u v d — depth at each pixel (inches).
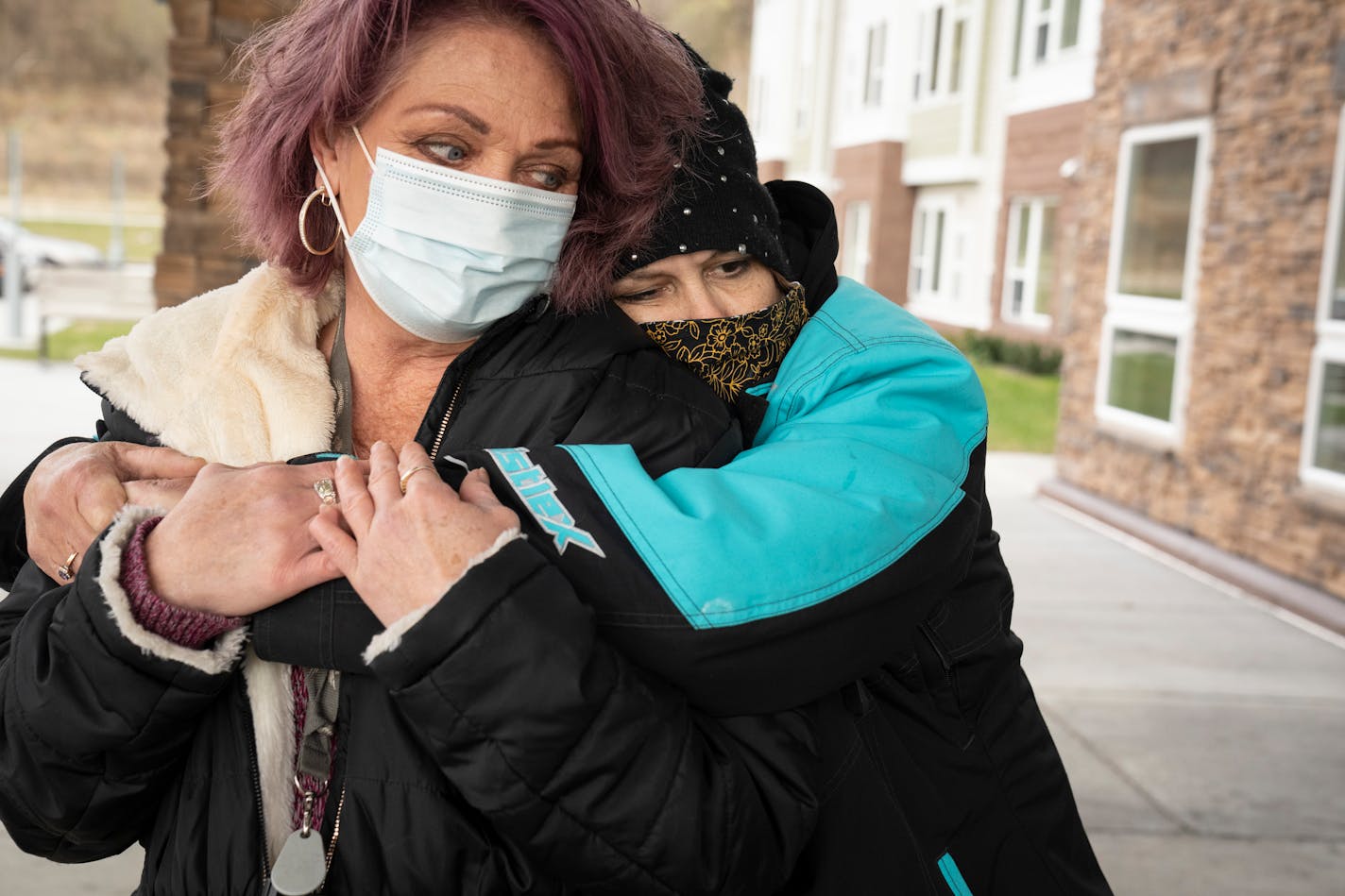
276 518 39.6
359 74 43.5
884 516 42.3
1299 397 232.1
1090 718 167.2
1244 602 229.5
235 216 50.4
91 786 40.6
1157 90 285.0
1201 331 266.5
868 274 833.5
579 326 46.6
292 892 38.8
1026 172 654.5
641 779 37.6
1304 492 227.6
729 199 47.4
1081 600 227.0
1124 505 297.3
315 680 42.8
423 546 36.9
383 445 40.2
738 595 39.4
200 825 41.9
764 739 40.8
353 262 46.5
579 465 41.6
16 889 114.6
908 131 800.3
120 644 37.8
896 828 44.7
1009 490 340.2
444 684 36.4
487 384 46.2
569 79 44.1
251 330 48.0
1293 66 236.8
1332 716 170.4
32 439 327.3
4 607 45.9
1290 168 236.8
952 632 49.3
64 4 1966.0
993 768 50.7
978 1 697.6
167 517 40.0
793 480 43.2
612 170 44.7
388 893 40.1
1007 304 684.7
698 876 38.1
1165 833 134.1
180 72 377.7
